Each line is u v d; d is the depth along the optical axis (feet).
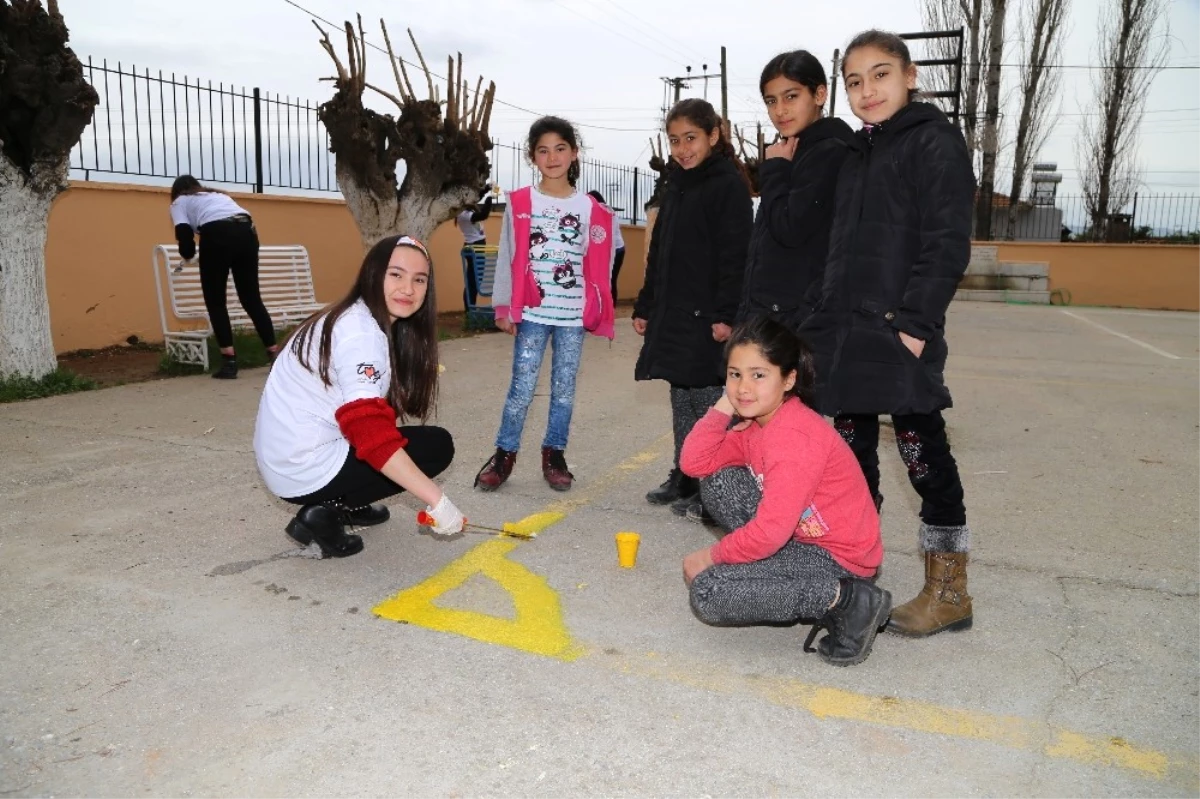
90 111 20.51
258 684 8.23
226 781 6.84
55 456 15.57
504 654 8.89
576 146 13.98
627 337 36.86
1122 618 9.88
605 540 12.24
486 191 32.45
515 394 14.12
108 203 27.66
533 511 13.41
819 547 9.07
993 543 12.25
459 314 42.88
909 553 11.87
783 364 8.54
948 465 9.26
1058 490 14.84
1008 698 8.20
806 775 7.02
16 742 7.30
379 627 9.43
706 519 12.94
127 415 18.84
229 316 24.61
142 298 28.86
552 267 13.85
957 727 7.72
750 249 11.27
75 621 9.41
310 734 7.45
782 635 9.45
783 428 8.68
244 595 10.16
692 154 12.57
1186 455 17.25
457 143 30.68
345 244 36.45
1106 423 20.24
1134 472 15.99
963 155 8.50
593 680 8.43
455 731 7.53
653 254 13.79
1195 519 13.34
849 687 8.38
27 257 20.63
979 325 44.47
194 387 22.07
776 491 8.46
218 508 13.05
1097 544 12.24
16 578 10.46
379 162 29.40
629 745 7.38
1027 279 67.21
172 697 7.99
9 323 20.57
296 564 11.09
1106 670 8.72
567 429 14.57
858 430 10.30
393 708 7.87
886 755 7.30
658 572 11.12
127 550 11.39
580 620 9.71
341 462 10.59
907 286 8.57
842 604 8.57
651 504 13.84
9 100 19.38
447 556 11.48
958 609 9.45
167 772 6.94
